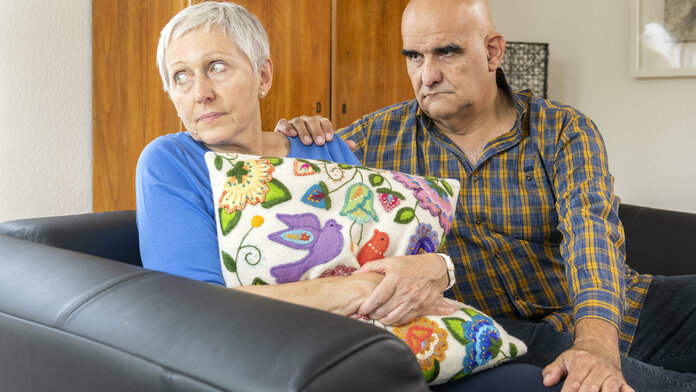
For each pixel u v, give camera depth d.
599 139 1.66
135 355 0.65
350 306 0.98
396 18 3.61
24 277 0.86
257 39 1.25
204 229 1.07
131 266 0.85
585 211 1.47
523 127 1.72
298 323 0.61
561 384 1.03
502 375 1.07
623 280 1.34
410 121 1.81
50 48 2.91
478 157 1.73
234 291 0.72
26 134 2.86
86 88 3.05
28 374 0.80
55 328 0.75
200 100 1.18
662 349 1.62
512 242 1.66
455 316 1.05
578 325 1.26
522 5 4.56
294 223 1.02
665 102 3.89
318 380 0.53
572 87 4.34
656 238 2.07
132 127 3.02
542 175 1.68
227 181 1.04
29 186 2.88
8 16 2.78
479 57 1.63
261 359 0.56
